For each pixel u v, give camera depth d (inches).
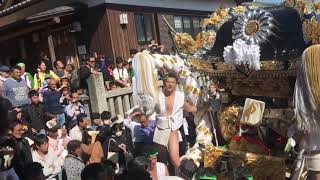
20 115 240.5
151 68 179.0
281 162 147.7
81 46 516.4
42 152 227.1
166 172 177.5
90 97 328.5
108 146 247.9
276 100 158.6
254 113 155.9
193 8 650.8
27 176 177.0
